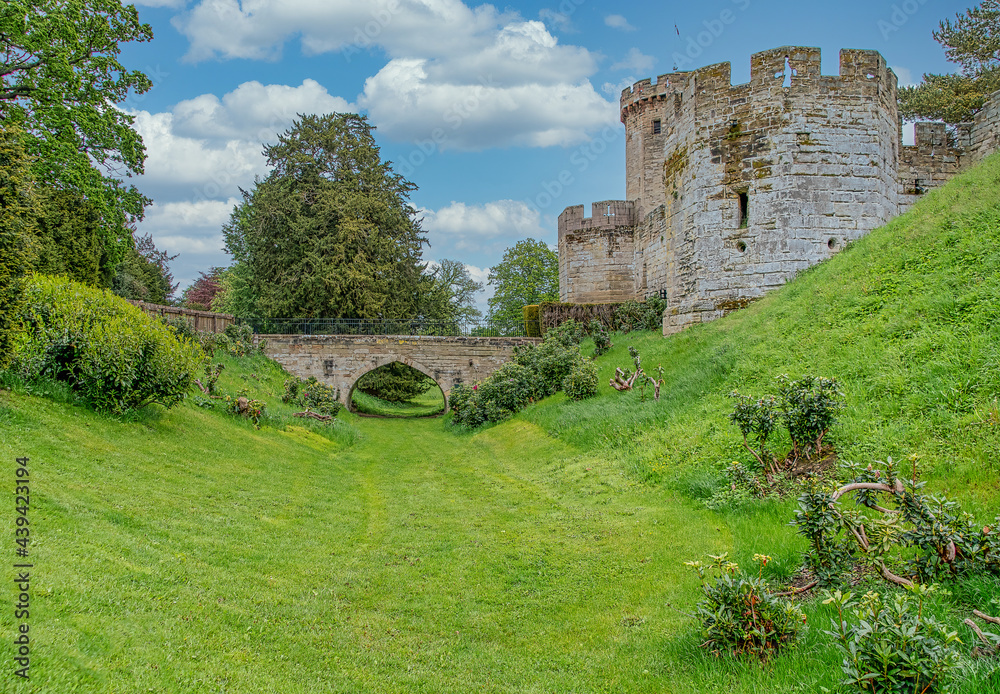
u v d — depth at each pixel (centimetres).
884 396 849
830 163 1658
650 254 2845
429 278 4447
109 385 1152
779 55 1662
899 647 334
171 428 1259
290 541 805
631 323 2728
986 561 449
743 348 1318
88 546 594
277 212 3756
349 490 1203
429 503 1096
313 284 3666
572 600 637
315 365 3256
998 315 860
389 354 3253
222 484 1013
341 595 654
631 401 1511
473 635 571
